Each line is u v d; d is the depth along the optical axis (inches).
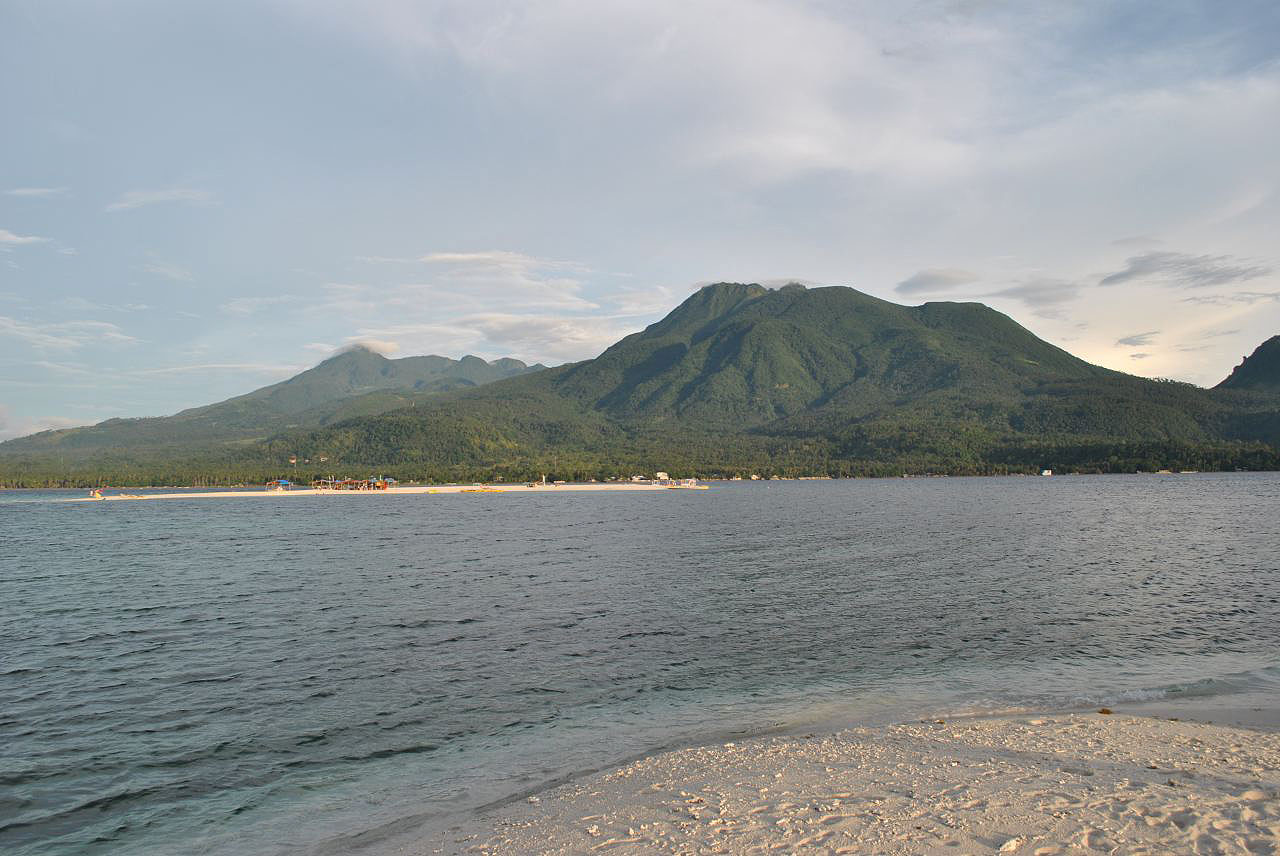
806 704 1032.2
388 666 1261.1
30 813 754.2
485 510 6683.1
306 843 669.9
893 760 768.3
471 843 626.5
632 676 1184.8
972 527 3892.7
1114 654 1289.4
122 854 673.6
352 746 913.5
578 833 624.4
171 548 3398.1
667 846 582.9
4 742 943.7
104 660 1332.4
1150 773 704.4
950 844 559.5
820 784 703.1
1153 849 541.0
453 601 1860.2
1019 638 1411.2
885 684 1125.1
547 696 1091.9
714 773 752.3
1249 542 3034.0
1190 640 1386.6
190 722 1008.9
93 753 906.7
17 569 2659.9
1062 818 599.5
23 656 1366.9
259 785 808.9
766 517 4938.5
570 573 2343.8
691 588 2022.6
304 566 2620.6
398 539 3681.1
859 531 3745.1
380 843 653.9
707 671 1209.4
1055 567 2368.4
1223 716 923.4
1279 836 556.1
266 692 1132.5
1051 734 846.5
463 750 890.7
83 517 6269.7
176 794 791.1
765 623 1565.0
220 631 1553.9
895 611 1681.8
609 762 833.5
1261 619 1565.0
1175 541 3097.9
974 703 1016.9
